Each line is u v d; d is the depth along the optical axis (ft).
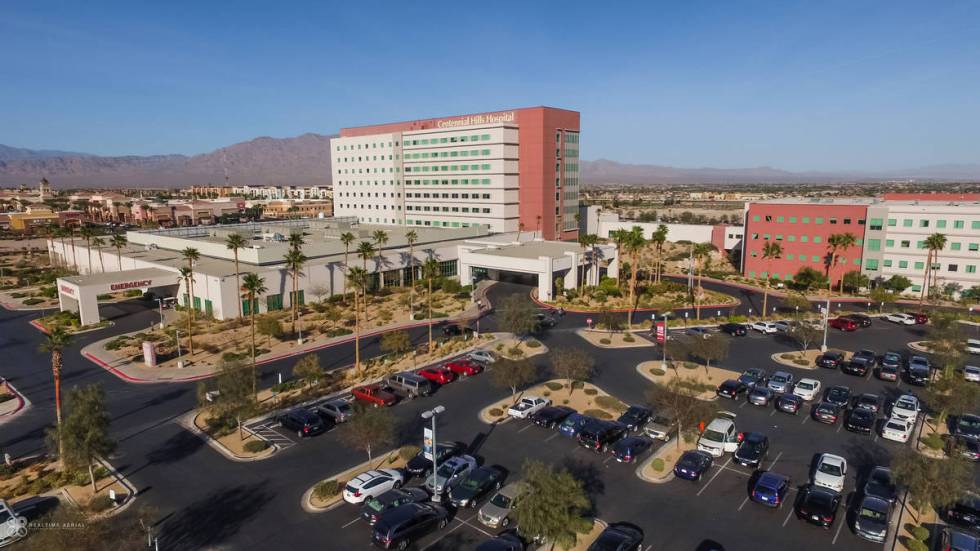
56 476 124.67
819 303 317.42
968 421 148.25
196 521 108.47
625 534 98.48
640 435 146.20
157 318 271.90
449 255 377.09
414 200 517.14
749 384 178.19
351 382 186.09
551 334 245.86
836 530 106.22
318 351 222.07
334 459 133.90
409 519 101.65
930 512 111.34
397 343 201.98
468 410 163.73
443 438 145.48
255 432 149.28
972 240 318.24
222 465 130.93
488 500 115.44
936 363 185.47
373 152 541.34
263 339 236.02
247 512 111.65
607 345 229.25
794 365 203.92
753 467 129.90
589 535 103.86
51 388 182.91
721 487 121.60
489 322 266.36
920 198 400.47
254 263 298.76
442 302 306.14
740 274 403.95
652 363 205.16
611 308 295.69
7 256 501.97
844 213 350.02
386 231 426.51
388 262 341.82
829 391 170.71
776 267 379.14
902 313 277.23
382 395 167.63
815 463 132.67
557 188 471.62
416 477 125.70
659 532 105.19
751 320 269.44
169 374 195.11
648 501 115.85
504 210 454.40
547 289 313.53
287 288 289.12
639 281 371.35
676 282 378.12
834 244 327.67
